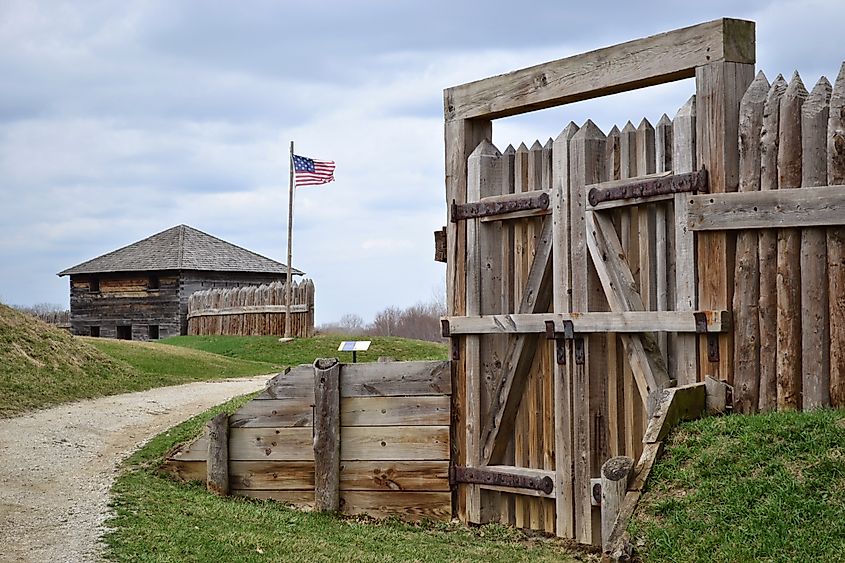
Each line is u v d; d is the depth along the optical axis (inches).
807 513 280.1
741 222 339.0
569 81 400.8
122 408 716.0
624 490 318.7
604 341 389.1
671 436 331.9
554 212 399.5
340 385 448.5
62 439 583.5
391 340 1398.9
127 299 1977.1
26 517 393.4
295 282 1555.1
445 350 1359.5
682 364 358.3
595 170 389.7
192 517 403.5
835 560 261.3
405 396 440.8
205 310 1787.6
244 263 2014.0
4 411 674.2
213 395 807.7
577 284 391.2
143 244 2050.9
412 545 382.3
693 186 352.5
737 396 342.6
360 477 443.5
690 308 352.8
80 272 2003.0
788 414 322.7
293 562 336.2
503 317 414.3
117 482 470.0
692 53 357.4
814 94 331.9
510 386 415.8
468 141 445.1
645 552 292.2
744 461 307.0
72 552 336.8
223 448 463.8
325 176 1466.5
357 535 398.3
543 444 409.1
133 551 337.7
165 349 1203.9
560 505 391.5
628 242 381.4
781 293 334.0
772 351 336.8
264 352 1393.9
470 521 426.6
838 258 324.8
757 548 274.1
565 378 391.9
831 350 326.3
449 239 444.8
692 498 301.7
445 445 434.9
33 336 885.2
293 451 458.0
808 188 326.0
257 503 454.0
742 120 345.1
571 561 359.3
